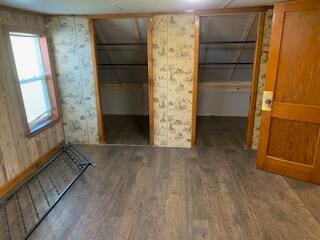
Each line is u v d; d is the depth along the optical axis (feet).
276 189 8.90
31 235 6.84
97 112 12.81
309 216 7.47
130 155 11.93
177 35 11.05
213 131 15.26
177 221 7.32
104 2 8.23
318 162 8.93
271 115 9.43
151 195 8.62
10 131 9.00
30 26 10.23
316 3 7.77
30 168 10.27
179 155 11.85
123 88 18.66
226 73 16.96
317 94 8.46
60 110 12.76
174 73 11.64
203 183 9.34
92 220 7.41
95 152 12.32
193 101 11.95
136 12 10.84
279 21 8.47
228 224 7.18
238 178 9.68
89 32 11.49
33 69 10.96
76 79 12.35
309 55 8.30
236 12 10.37
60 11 10.28
